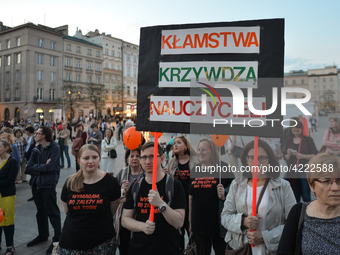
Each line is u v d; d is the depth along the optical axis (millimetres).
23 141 7375
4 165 3469
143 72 2314
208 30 2148
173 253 2234
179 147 3369
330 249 1481
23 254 3541
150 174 2387
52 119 44125
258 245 2070
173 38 2236
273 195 2111
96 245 2379
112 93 57188
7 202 3457
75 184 2438
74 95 45438
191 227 2725
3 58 43812
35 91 41781
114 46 57531
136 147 3084
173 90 2232
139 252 2234
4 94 44188
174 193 2316
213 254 3277
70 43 46969
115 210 2574
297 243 1624
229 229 2236
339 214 1561
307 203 1718
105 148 6727
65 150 9438
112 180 2549
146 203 2326
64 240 2402
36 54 41938
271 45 2000
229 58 2096
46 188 3646
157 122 2264
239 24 2072
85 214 2391
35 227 4387
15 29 41500
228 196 2340
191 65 2193
